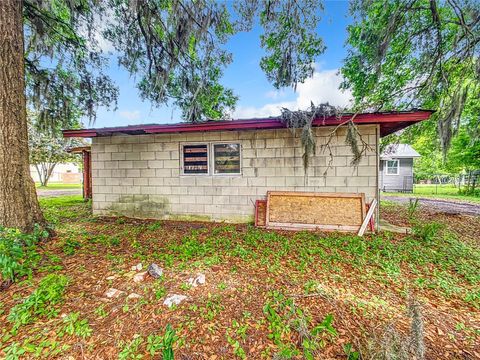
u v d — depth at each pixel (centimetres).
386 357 148
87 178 983
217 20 486
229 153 575
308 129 441
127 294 239
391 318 210
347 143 462
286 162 536
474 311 230
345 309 220
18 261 287
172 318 203
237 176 566
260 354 167
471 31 428
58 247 356
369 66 581
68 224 545
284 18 489
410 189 1584
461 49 461
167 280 270
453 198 1145
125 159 628
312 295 240
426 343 183
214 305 221
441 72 509
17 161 352
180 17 460
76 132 606
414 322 166
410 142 765
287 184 538
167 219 610
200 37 488
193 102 690
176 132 578
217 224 559
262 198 554
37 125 621
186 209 599
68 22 568
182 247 380
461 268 318
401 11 455
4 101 340
